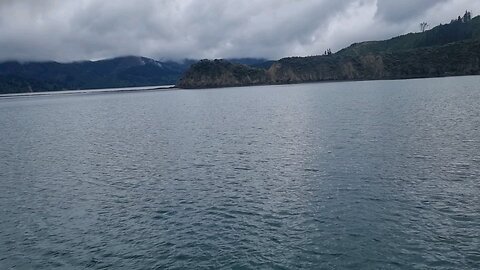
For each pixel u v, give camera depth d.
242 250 23.36
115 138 71.75
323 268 20.91
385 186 33.56
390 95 130.00
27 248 25.53
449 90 133.88
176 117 104.50
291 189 34.38
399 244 23.06
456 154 42.19
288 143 55.31
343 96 143.25
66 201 34.91
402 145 48.25
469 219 25.88
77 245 25.55
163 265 22.19
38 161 53.72
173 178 40.38
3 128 100.75
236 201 32.06
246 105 131.75
